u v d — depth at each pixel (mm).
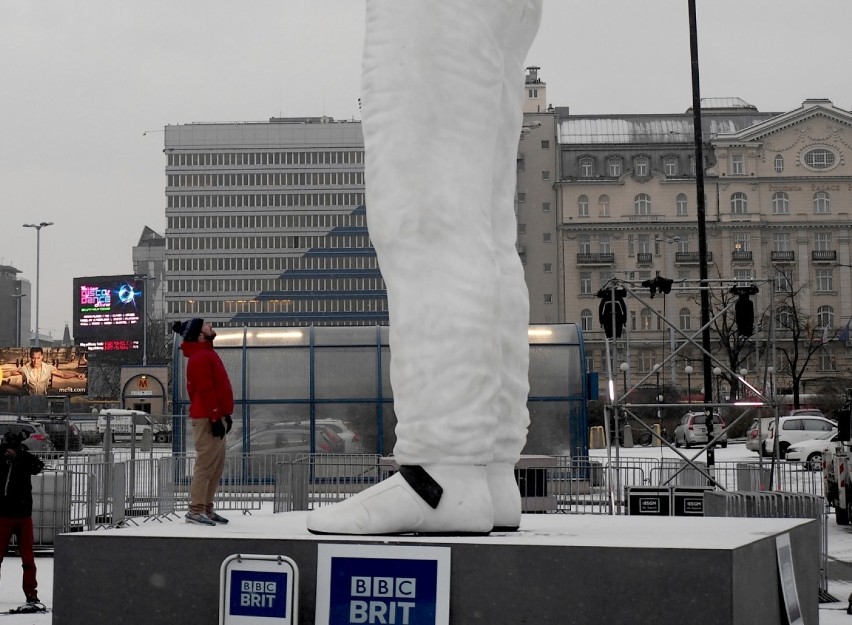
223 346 26234
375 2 7090
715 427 48469
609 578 5598
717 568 5492
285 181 123188
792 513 12523
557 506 18328
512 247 7441
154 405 61188
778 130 96062
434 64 6863
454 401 6703
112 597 6203
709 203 96375
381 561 5836
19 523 12062
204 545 6098
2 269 164000
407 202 6824
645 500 16547
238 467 22203
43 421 26812
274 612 5875
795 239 95938
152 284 175250
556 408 25953
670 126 100500
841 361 89625
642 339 93562
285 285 122312
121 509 17625
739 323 21000
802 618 7082
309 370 26109
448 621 5719
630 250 97438
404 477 6754
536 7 7512
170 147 124250
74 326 83750
